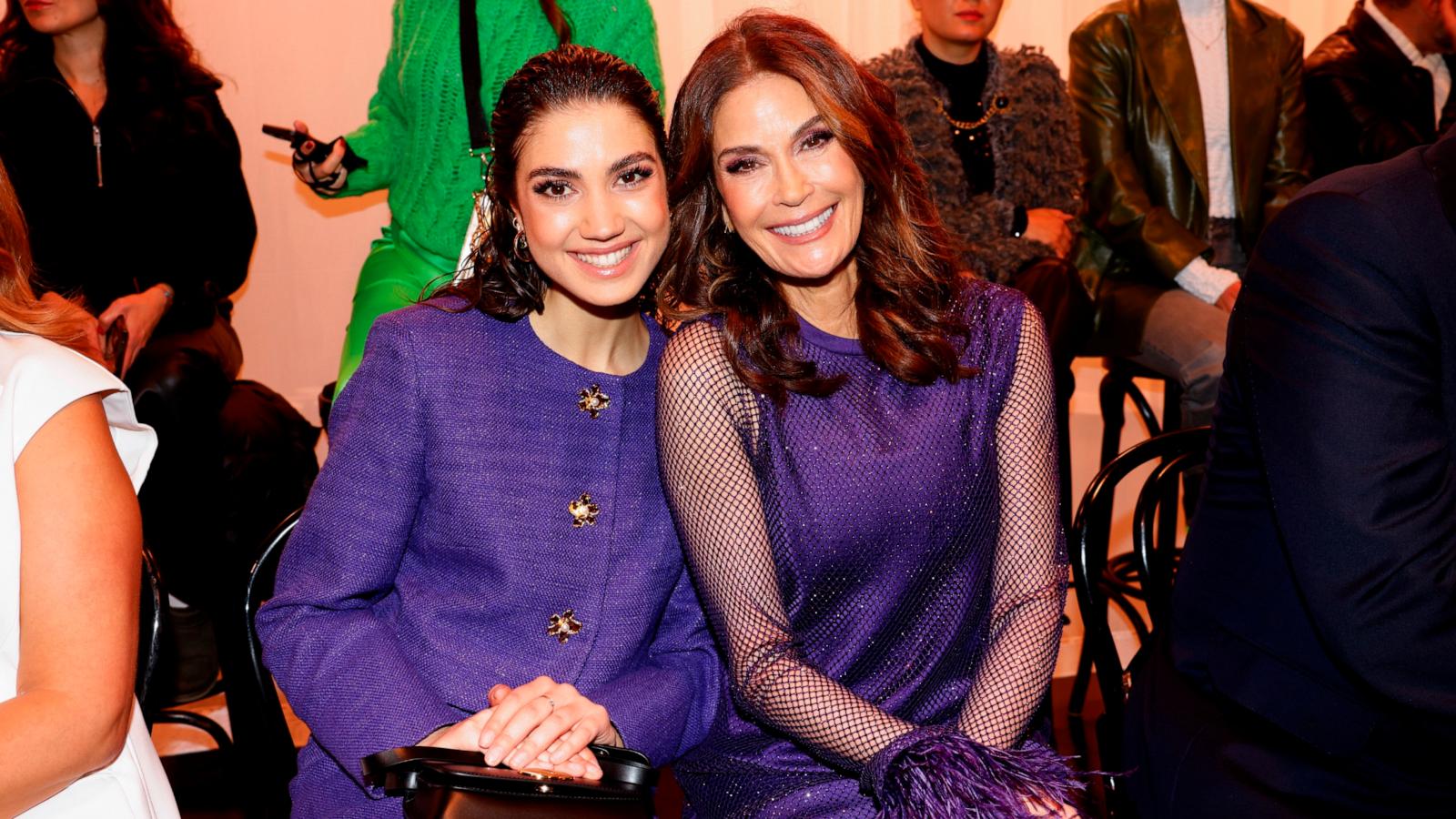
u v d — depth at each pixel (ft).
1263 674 5.36
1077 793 6.23
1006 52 10.52
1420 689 4.81
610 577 5.59
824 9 12.37
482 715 5.08
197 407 8.82
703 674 5.90
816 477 5.52
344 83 12.01
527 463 5.46
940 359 5.66
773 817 5.45
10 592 4.21
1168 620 5.98
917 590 5.63
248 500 8.79
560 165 5.13
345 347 8.91
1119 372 11.23
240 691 6.12
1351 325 4.80
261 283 12.09
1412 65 11.87
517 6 8.32
